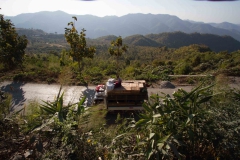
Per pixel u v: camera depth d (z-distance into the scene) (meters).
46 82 13.39
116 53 17.59
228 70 14.69
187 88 12.27
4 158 3.03
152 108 3.49
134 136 3.67
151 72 15.93
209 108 3.47
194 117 3.10
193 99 3.27
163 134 3.13
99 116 3.97
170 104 3.31
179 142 2.86
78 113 3.55
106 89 8.64
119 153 3.04
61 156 2.71
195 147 3.21
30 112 4.14
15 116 3.76
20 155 2.96
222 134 2.96
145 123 3.29
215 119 3.13
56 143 2.93
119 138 3.51
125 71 17.67
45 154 2.79
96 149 2.98
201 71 17.58
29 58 19.30
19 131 3.45
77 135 2.96
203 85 4.81
